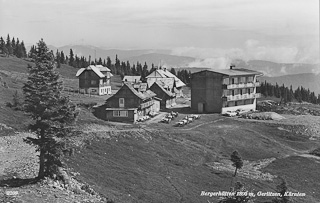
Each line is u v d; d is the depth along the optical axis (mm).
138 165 60906
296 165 75812
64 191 39781
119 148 67062
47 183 40000
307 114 133750
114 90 176875
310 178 69375
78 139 65125
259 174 68062
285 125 104312
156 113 119875
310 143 93938
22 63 191125
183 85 182250
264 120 111312
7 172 43094
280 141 93250
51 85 41500
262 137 93812
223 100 124000
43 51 41562
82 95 140750
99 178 50281
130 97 103750
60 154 41312
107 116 103188
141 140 74750
